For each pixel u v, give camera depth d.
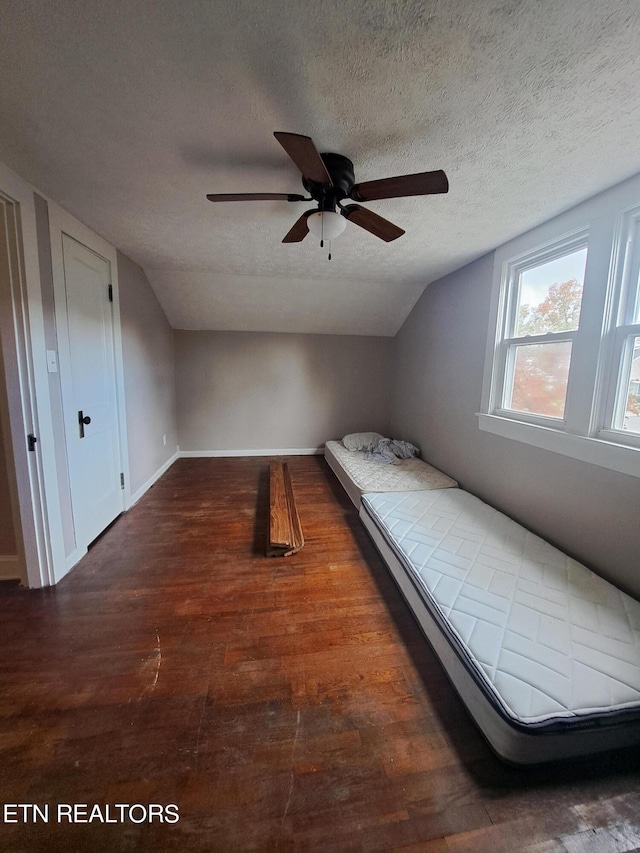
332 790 1.04
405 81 1.09
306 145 1.11
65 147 1.46
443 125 1.30
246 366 4.68
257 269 3.28
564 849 0.92
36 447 1.86
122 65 1.05
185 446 4.73
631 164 1.52
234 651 1.53
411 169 1.59
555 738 1.05
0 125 1.32
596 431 1.83
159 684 1.36
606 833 0.96
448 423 3.33
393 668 1.46
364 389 4.96
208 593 1.92
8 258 1.70
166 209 2.03
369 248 2.65
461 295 3.10
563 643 1.30
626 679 1.16
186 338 4.51
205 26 0.93
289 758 1.12
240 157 1.52
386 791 1.04
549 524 2.12
